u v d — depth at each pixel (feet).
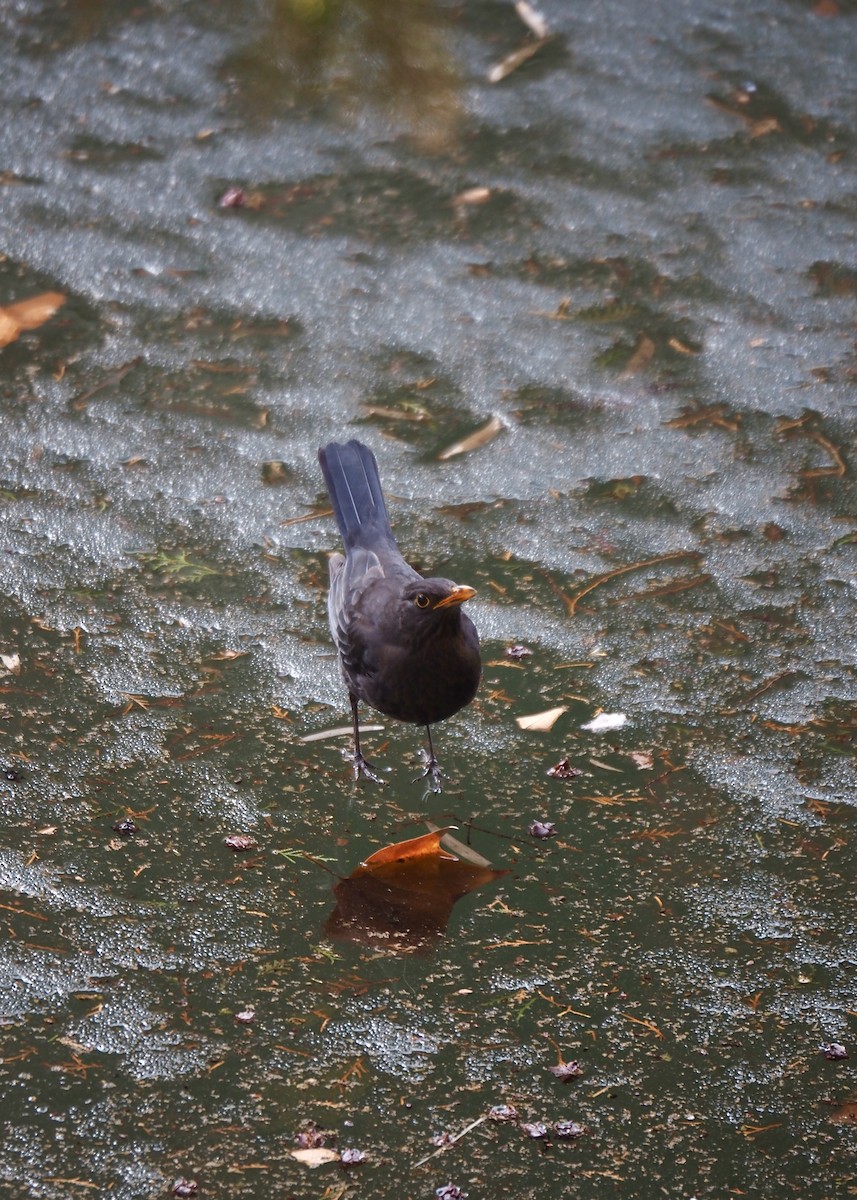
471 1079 24.76
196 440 41.34
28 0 63.77
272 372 44.52
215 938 27.14
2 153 54.24
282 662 34.17
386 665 29.07
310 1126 23.63
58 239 49.75
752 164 57.26
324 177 54.60
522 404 44.11
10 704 32.01
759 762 32.30
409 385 44.55
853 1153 23.97
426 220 52.70
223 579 36.52
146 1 64.54
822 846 30.22
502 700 33.71
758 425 43.88
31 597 35.24
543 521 39.45
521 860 29.55
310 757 31.73
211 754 31.42
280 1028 25.41
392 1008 26.02
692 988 26.91
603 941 27.81
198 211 52.19
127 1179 22.45
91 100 57.98
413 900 28.48
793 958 27.66
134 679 33.17
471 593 27.50
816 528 39.88
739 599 37.19
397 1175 22.95
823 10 67.72
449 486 40.47
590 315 48.42
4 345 44.39
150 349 44.98
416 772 31.68
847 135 59.41
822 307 49.55
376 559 31.58
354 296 48.39
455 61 58.70
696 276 50.72
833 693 34.42
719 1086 25.02
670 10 66.85
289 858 29.12
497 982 26.76
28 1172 22.41
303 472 40.52
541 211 53.57
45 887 27.78
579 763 32.12
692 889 29.09
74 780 30.32
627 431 43.24
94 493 38.96
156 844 29.07
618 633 35.81
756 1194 23.16
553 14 65.67
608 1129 24.08
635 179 55.77
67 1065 24.26
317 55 48.47
